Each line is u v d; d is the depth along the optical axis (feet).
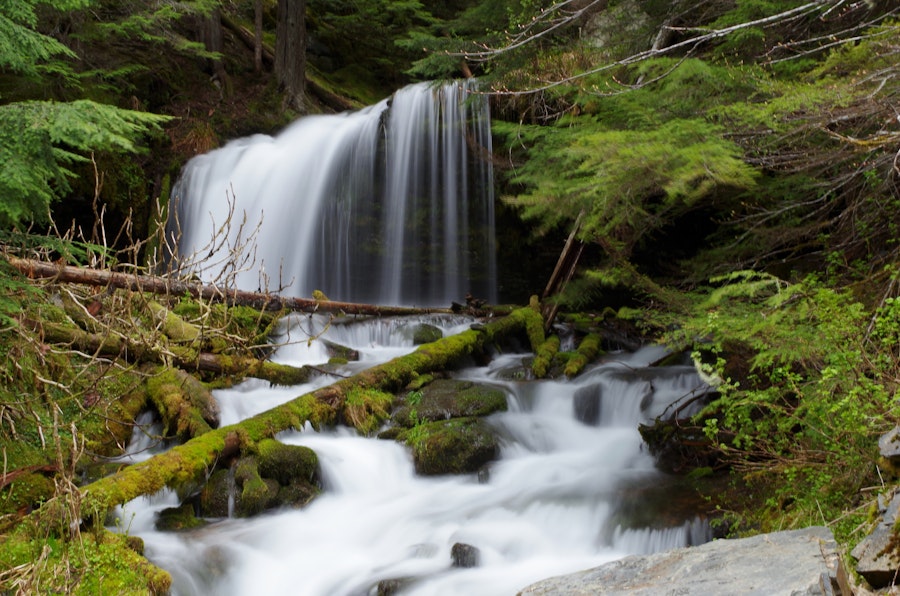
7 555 16.14
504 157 41.83
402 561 19.67
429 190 46.62
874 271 20.52
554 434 27.27
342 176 48.47
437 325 38.09
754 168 19.33
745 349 20.71
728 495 20.51
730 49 23.39
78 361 25.08
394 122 47.55
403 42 39.52
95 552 16.97
